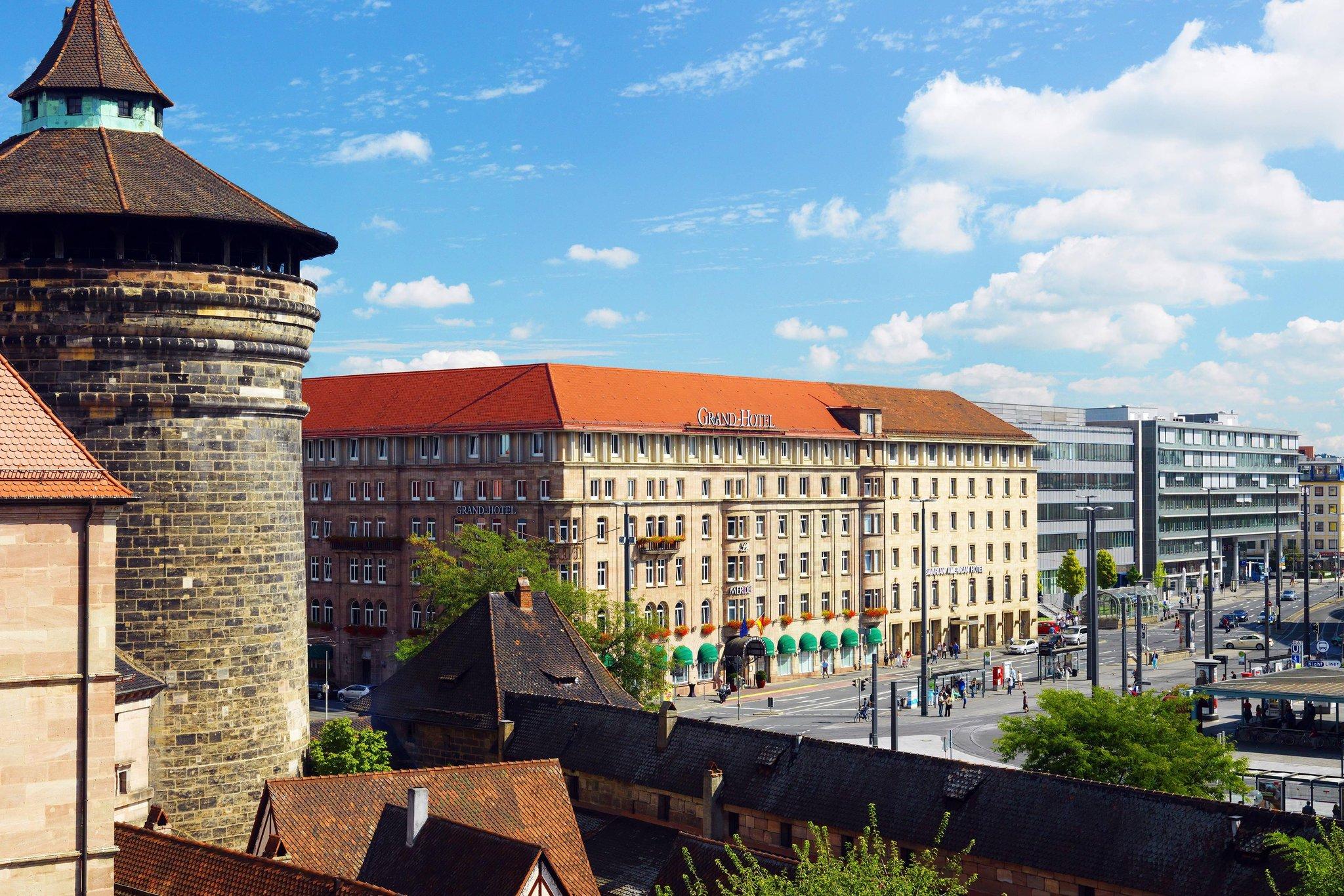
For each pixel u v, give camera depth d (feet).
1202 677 312.29
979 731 302.86
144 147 168.76
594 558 357.20
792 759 152.97
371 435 384.88
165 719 158.10
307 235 169.37
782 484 423.64
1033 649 476.13
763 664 406.82
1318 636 482.28
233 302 160.04
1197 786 172.24
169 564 158.51
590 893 138.21
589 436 360.48
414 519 377.71
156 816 149.28
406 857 128.26
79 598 82.48
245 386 163.22
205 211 159.02
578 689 195.72
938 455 490.08
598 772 169.58
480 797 143.23
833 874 101.96
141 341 155.84
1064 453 595.47
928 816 137.08
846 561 443.73
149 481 157.28
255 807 163.84
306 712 175.73
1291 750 277.44
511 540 294.66
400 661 262.67
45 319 153.79
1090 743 174.09
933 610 483.10
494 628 195.93
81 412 155.22
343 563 387.55
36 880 80.74
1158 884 117.60
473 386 383.65
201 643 160.04
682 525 386.52
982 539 509.35
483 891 119.55
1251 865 113.39
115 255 156.97
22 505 80.48
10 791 80.23
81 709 82.33
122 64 171.42
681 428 385.70
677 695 375.45
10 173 157.69
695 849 134.72
